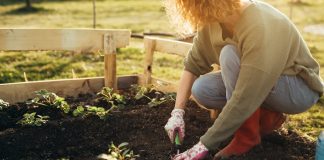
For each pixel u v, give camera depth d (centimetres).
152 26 1113
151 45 463
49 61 681
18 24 1140
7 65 650
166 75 633
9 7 1542
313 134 392
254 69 268
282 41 278
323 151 271
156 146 340
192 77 329
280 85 297
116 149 316
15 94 420
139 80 484
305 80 303
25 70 626
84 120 370
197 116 390
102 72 632
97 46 436
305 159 326
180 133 306
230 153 301
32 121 359
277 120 322
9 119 373
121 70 645
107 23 1165
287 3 1566
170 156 322
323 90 314
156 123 374
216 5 264
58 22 1181
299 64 299
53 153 329
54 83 437
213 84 318
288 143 349
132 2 1702
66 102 415
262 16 275
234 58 289
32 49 412
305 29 1091
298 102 304
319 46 867
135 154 328
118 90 472
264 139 351
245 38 273
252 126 297
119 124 371
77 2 1695
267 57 269
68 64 668
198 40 320
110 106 416
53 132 353
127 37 444
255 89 270
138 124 372
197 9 267
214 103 325
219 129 274
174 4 281
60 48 422
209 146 277
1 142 334
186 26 287
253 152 325
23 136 344
